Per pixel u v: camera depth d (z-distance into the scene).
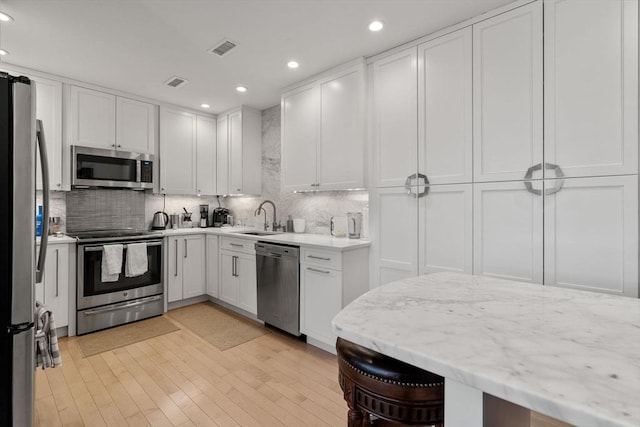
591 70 1.66
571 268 1.72
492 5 1.96
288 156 3.28
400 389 0.85
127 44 2.46
